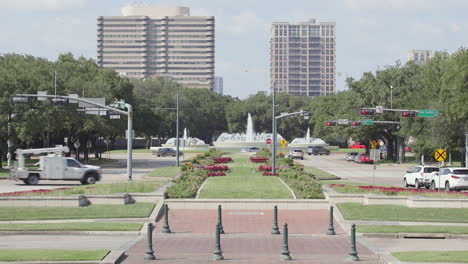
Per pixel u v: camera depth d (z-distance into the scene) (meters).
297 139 169.62
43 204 35.19
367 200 37.00
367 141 126.94
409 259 20.30
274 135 61.41
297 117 194.75
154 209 35.16
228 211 36.69
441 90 79.19
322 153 140.25
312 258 21.84
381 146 155.62
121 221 32.31
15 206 35.00
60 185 52.94
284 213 35.91
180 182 46.66
